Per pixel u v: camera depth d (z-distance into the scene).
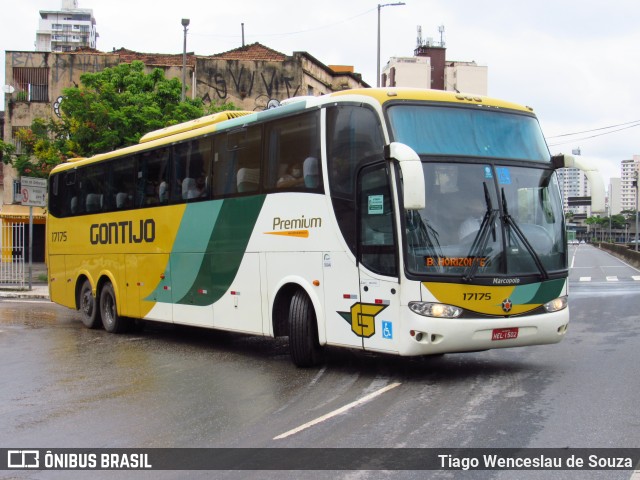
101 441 6.67
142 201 13.61
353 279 8.93
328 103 9.46
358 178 8.92
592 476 5.26
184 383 9.27
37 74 43.22
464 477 5.28
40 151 29.84
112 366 10.76
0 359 11.54
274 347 12.44
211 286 11.64
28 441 6.75
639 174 58.88
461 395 7.93
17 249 25.58
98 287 15.20
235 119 11.28
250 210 10.77
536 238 8.95
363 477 5.34
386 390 8.28
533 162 9.29
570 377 8.83
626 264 47.91
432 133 8.77
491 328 8.38
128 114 27.70
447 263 8.32
